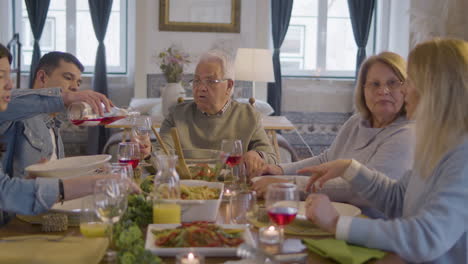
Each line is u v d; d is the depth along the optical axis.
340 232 1.28
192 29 6.29
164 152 1.95
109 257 1.15
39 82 2.45
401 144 1.95
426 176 1.41
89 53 6.54
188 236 1.21
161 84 6.29
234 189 1.82
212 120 2.59
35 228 1.42
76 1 6.43
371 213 1.85
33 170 1.56
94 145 6.29
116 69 6.60
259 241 1.29
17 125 2.21
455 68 1.36
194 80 2.56
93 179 1.46
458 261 1.40
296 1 6.69
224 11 6.32
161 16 6.21
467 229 1.33
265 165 2.23
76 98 1.89
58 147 2.49
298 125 6.77
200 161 1.88
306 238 1.35
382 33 6.73
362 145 2.10
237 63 4.91
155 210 1.39
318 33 6.73
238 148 1.91
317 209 1.34
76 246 1.16
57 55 2.43
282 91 6.72
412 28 6.19
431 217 1.27
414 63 1.44
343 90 6.74
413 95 1.49
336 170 1.67
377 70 2.04
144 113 5.47
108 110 1.91
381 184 1.67
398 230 1.25
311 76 6.78
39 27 6.21
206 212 1.44
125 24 6.55
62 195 1.43
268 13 6.43
